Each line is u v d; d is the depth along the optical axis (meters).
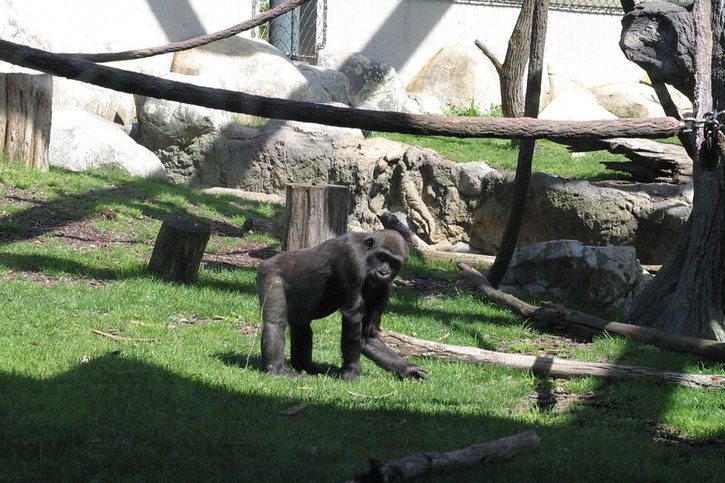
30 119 19.73
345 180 22.23
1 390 7.92
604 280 15.40
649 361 11.58
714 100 11.91
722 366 11.69
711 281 12.82
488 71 29.02
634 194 17.69
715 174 12.80
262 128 23.42
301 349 9.94
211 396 8.34
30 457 6.51
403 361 9.98
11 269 13.80
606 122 6.85
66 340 10.14
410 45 29.20
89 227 17.12
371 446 7.36
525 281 16.48
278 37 28.62
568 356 11.91
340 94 26.73
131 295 12.83
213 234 18.50
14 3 22.91
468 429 8.12
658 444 8.38
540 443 7.70
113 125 23.30
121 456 6.61
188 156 23.41
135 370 8.89
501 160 22.62
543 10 13.70
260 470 6.53
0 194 17.89
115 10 24.55
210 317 12.43
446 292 15.93
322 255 9.43
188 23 25.81
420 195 21.47
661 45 12.19
